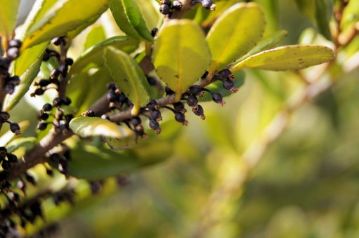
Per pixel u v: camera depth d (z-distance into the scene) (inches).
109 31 17.8
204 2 15.7
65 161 17.0
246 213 33.5
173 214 31.4
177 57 14.4
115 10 15.6
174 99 15.2
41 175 19.5
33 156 16.5
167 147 19.8
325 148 39.1
